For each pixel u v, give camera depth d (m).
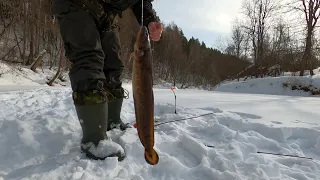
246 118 3.17
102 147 1.79
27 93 5.23
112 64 2.32
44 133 2.05
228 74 43.19
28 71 17.88
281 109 4.01
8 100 4.04
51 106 3.56
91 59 1.85
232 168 1.71
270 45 29.42
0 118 2.53
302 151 2.30
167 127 2.57
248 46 33.03
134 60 1.12
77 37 1.83
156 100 4.70
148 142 1.09
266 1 28.84
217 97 6.00
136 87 1.11
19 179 1.52
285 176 1.72
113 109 2.38
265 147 2.31
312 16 20.61
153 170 1.74
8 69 16.73
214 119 2.93
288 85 18.34
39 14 19.02
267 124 2.74
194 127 2.63
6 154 1.85
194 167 1.76
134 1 2.19
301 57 23.02
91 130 1.85
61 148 1.91
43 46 21.23
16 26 20.34
